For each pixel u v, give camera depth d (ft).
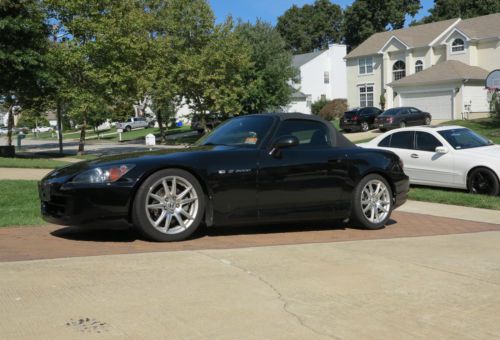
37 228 21.63
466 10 244.63
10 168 53.06
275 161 20.06
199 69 120.57
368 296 13.25
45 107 94.63
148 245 17.94
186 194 18.62
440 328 11.32
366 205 22.70
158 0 126.82
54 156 90.74
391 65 160.66
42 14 77.77
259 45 143.84
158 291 12.96
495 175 35.73
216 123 147.54
